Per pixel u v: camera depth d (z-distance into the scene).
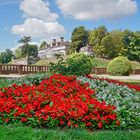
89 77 10.99
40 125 6.52
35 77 9.88
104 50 89.06
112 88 9.29
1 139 5.48
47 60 69.19
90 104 6.94
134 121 6.85
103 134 6.00
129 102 8.05
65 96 8.04
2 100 7.45
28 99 7.39
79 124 6.50
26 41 88.56
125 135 5.97
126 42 90.75
